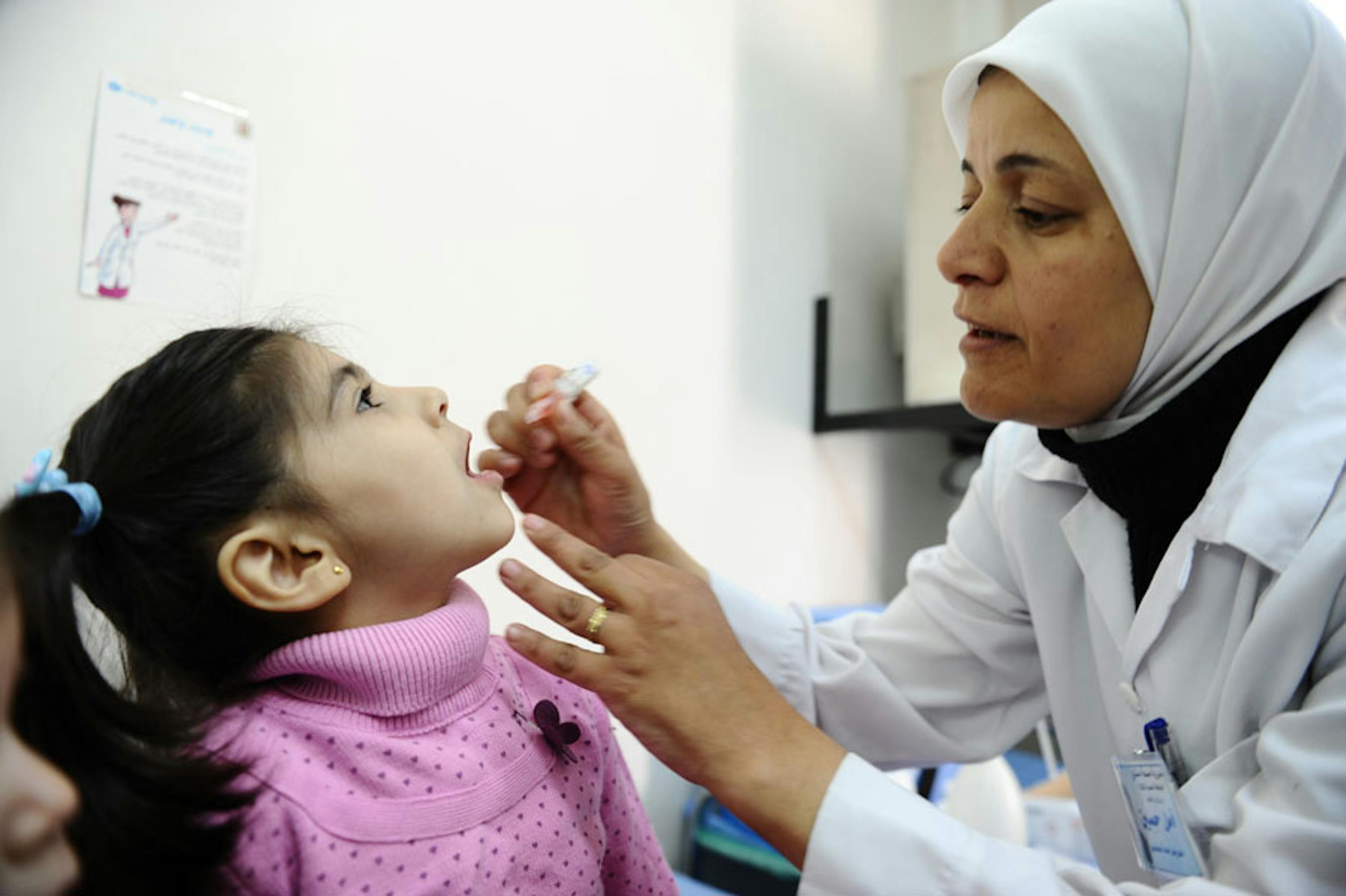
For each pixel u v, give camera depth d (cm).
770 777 67
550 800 68
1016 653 102
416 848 59
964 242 80
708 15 172
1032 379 78
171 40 100
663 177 161
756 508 180
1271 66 73
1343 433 68
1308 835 57
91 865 48
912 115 196
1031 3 234
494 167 133
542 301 140
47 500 57
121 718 54
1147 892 61
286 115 109
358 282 117
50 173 91
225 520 62
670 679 67
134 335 97
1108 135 72
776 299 187
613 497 89
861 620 112
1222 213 73
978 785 139
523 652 67
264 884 56
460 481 71
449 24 127
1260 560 67
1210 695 73
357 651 61
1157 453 78
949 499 238
